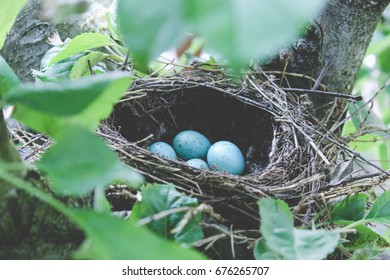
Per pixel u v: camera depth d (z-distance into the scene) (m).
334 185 0.32
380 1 0.38
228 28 0.12
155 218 0.25
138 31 0.14
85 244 0.23
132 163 0.31
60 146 0.20
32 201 0.24
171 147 0.38
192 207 0.27
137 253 0.20
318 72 0.39
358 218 0.32
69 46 0.35
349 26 0.39
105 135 0.32
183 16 0.13
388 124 0.56
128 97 0.37
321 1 0.13
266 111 0.38
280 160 0.34
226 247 0.30
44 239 0.25
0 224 0.23
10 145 0.24
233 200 0.31
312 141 0.34
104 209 0.26
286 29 0.12
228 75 0.37
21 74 0.43
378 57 0.59
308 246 0.24
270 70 0.39
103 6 0.42
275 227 0.25
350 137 0.39
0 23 0.31
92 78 0.20
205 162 0.38
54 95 0.19
